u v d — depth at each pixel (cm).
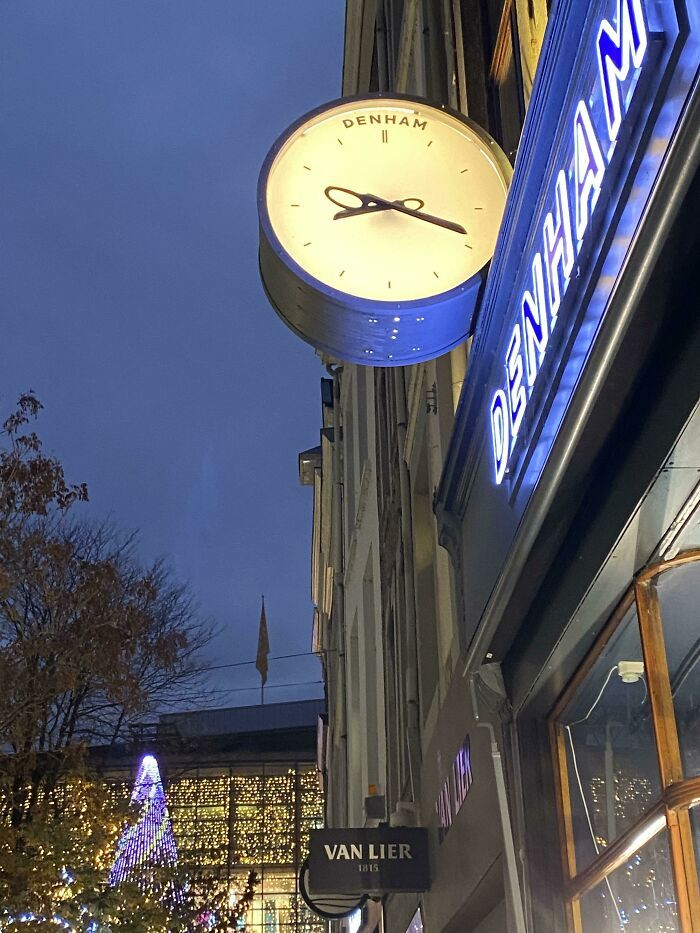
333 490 2516
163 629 2158
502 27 731
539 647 543
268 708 5072
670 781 411
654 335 363
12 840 1492
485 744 659
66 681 1702
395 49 1318
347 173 585
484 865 670
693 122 292
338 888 946
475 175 589
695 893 389
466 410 592
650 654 435
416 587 1096
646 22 324
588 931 521
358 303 551
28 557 1733
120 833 1669
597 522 445
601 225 375
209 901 2181
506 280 507
